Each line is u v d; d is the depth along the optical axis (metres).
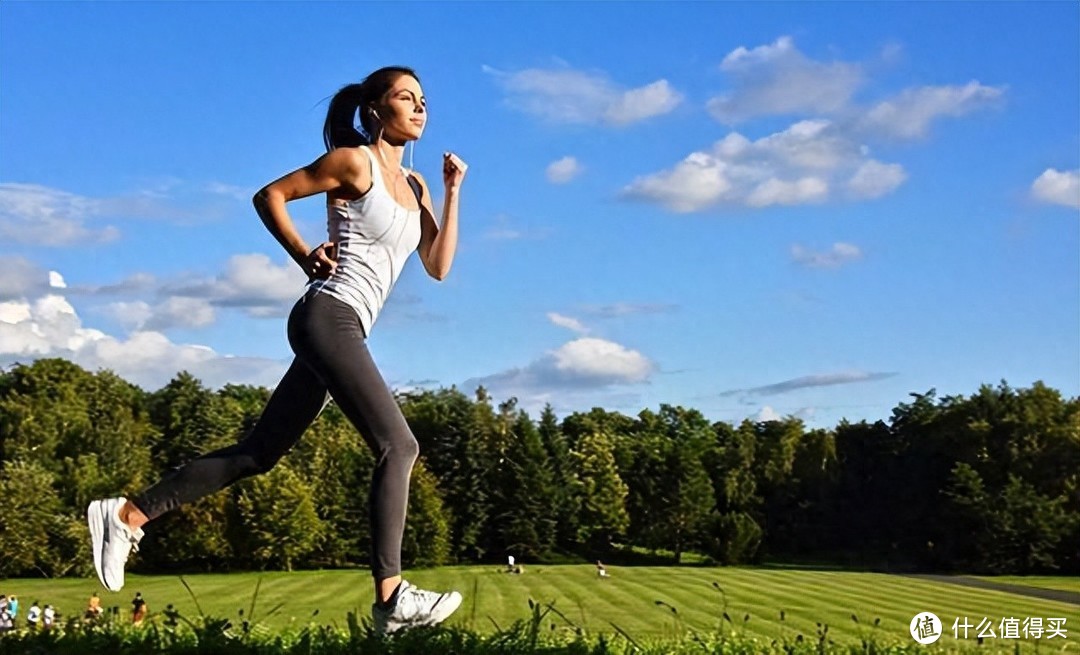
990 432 67.50
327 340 4.75
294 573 50.94
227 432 61.09
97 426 56.53
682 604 32.69
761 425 81.69
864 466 75.25
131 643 4.82
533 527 66.38
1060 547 61.44
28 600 31.27
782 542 75.44
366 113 5.05
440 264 5.30
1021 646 7.71
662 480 73.75
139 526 4.98
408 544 58.62
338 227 4.88
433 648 4.68
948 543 65.25
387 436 4.80
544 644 5.03
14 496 46.66
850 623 25.52
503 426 67.31
